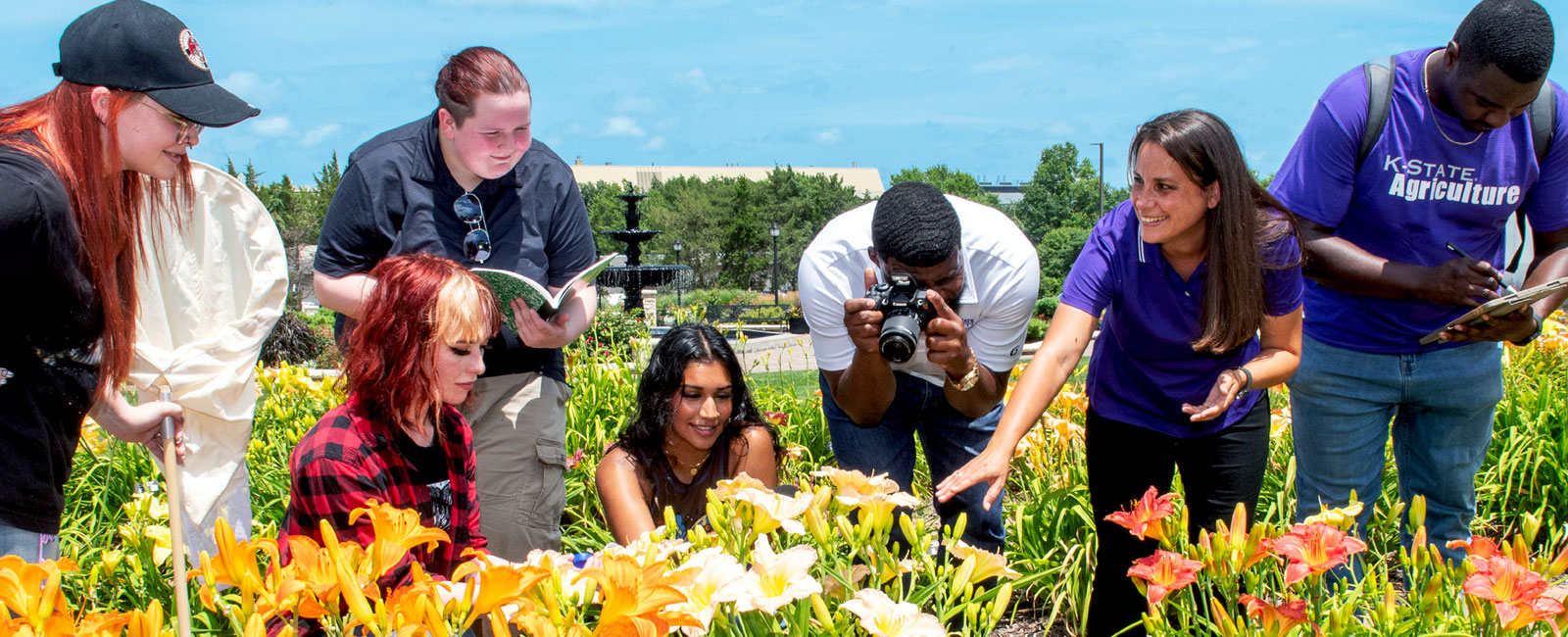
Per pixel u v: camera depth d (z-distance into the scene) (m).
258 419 4.92
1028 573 3.57
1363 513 3.36
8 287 1.95
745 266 66.12
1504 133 3.00
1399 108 3.00
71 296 2.06
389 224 3.14
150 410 2.46
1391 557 3.69
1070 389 4.67
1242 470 2.83
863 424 3.25
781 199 75.00
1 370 2.03
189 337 2.83
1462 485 3.28
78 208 2.06
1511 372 5.71
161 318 2.76
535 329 3.10
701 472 3.16
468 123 2.89
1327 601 2.31
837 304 3.12
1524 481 4.34
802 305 3.25
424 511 2.47
